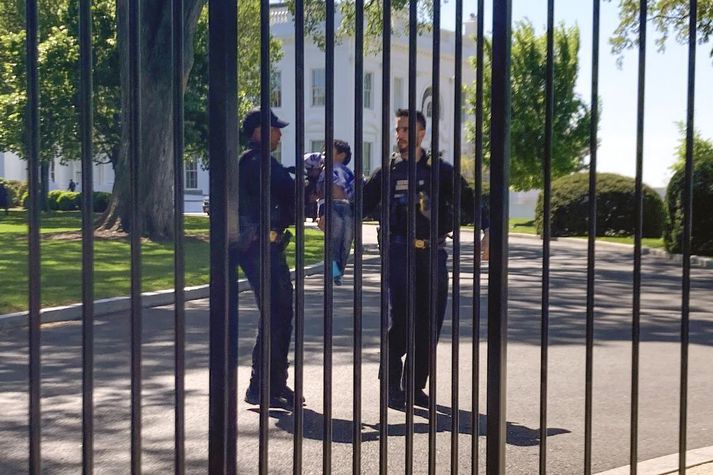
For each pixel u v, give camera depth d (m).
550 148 3.11
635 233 3.20
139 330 2.64
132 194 2.63
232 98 2.79
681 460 3.32
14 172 51.09
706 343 8.93
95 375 7.09
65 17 28.98
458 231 3.08
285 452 4.93
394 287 5.72
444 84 37.22
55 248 17.53
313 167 5.84
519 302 12.25
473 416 3.13
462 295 12.65
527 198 47.31
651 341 9.02
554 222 28.72
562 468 4.67
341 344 8.55
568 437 5.30
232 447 2.81
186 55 19.05
